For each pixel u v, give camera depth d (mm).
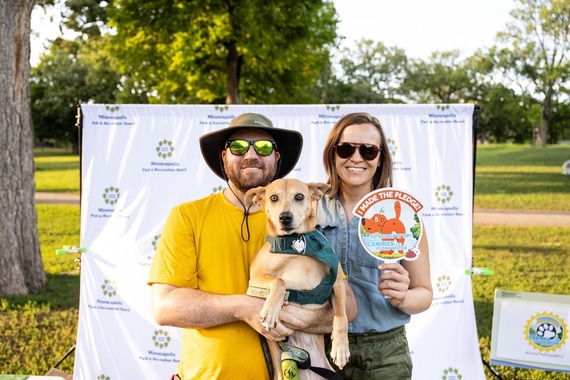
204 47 17344
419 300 3236
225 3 16141
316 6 17297
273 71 19328
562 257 9328
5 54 6926
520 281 7941
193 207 2994
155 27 16484
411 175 4195
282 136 3203
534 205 14062
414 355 4160
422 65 54469
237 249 2914
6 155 7125
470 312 4191
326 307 2834
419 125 4180
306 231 2805
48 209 14250
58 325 6113
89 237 4305
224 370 2771
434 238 4195
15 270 7203
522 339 3955
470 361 4176
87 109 4262
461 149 4188
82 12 15164
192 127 4246
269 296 2645
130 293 4270
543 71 38875
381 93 56188
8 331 5918
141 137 4262
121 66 18734
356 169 3236
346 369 3135
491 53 40656
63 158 35531
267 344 2832
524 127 44781
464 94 52125
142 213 4270
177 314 2783
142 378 4246
